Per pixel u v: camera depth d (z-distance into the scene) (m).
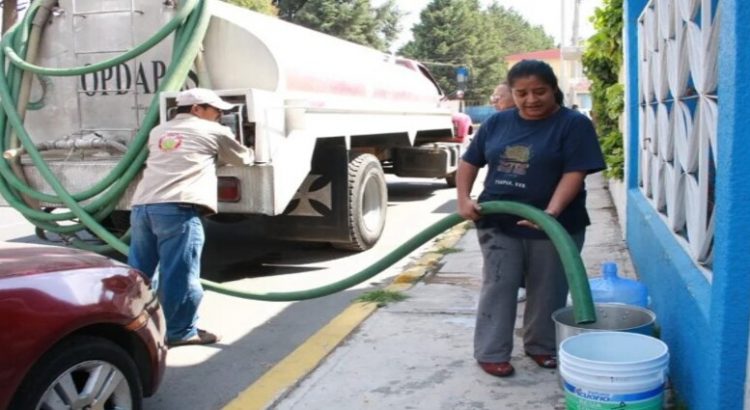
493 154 3.88
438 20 64.81
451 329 4.90
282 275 7.10
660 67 4.49
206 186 4.80
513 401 3.75
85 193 6.24
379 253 8.00
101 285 3.31
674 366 3.59
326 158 7.44
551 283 3.97
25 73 6.55
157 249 4.91
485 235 3.98
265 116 5.86
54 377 3.02
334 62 7.61
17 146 6.67
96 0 6.52
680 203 3.91
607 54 9.01
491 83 66.44
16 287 2.95
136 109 6.53
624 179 7.49
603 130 10.48
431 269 6.76
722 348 2.64
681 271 3.42
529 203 3.80
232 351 4.88
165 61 6.40
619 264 6.40
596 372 2.79
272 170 5.89
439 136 12.26
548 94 3.70
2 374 2.82
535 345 4.17
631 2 6.44
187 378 4.41
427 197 12.97
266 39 6.38
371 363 4.34
